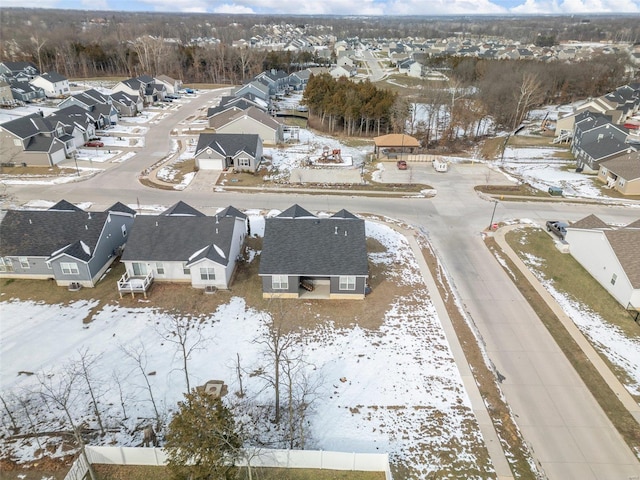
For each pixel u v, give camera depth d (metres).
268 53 144.00
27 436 20.64
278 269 30.64
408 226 43.81
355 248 31.92
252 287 32.94
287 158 64.19
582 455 20.45
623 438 21.38
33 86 98.75
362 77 137.50
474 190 53.81
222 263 31.50
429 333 28.55
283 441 20.62
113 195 48.69
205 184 52.97
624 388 24.47
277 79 116.19
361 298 31.83
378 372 25.14
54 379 24.02
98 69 135.50
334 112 78.06
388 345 27.38
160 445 20.27
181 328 28.31
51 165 57.16
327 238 32.38
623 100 91.88
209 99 108.50
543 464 19.97
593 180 57.50
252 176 56.12
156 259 31.83
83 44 144.75
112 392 23.28
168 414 21.94
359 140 76.06
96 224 33.88
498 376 25.11
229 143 58.38
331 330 28.59
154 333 27.88
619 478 19.41
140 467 19.16
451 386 24.27
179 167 58.75
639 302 30.98
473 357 26.53
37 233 32.97
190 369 25.03
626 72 128.25
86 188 50.38
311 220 33.34
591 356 26.88
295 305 31.02
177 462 16.91
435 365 25.80
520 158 68.31
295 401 22.81
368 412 22.44
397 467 19.48
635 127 83.50
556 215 46.88
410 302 31.73
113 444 20.33
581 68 115.56
